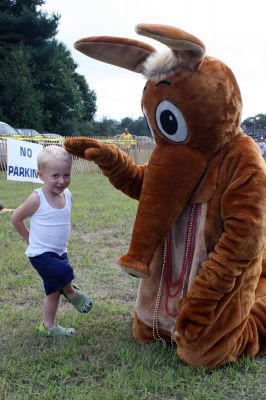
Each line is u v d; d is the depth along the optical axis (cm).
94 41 305
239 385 298
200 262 309
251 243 284
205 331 301
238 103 298
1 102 4072
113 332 380
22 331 384
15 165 935
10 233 732
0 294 478
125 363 324
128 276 538
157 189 303
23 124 4141
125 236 734
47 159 355
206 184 302
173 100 292
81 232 762
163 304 335
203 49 277
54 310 374
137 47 308
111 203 1051
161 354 329
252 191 285
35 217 363
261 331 332
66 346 349
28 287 497
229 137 298
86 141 341
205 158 300
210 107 288
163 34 262
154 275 335
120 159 345
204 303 294
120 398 282
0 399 284
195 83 287
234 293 299
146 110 312
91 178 1864
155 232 305
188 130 294
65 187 362
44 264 360
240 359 324
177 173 299
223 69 294
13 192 1280
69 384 302
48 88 4606
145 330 349
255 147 299
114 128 5591
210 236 304
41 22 4253
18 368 319
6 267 557
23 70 4128
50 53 4403
